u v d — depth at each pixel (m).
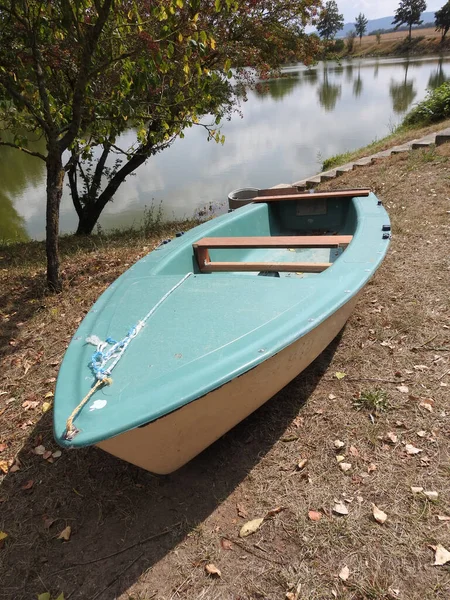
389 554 1.94
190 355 2.00
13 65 4.30
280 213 4.94
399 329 3.44
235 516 2.21
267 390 2.36
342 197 4.49
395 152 9.16
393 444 2.47
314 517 2.13
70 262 5.68
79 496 2.44
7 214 11.10
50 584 2.01
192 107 4.75
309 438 2.59
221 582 1.93
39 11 3.94
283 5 7.32
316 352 2.69
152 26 4.11
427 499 2.14
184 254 3.31
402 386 2.87
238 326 2.17
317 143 16.16
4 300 4.72
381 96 27.83
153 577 1.98
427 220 5.41
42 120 4.21
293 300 2.37
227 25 6.95
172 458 2.15
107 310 2.46
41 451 2.74
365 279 2.59
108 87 4.64
